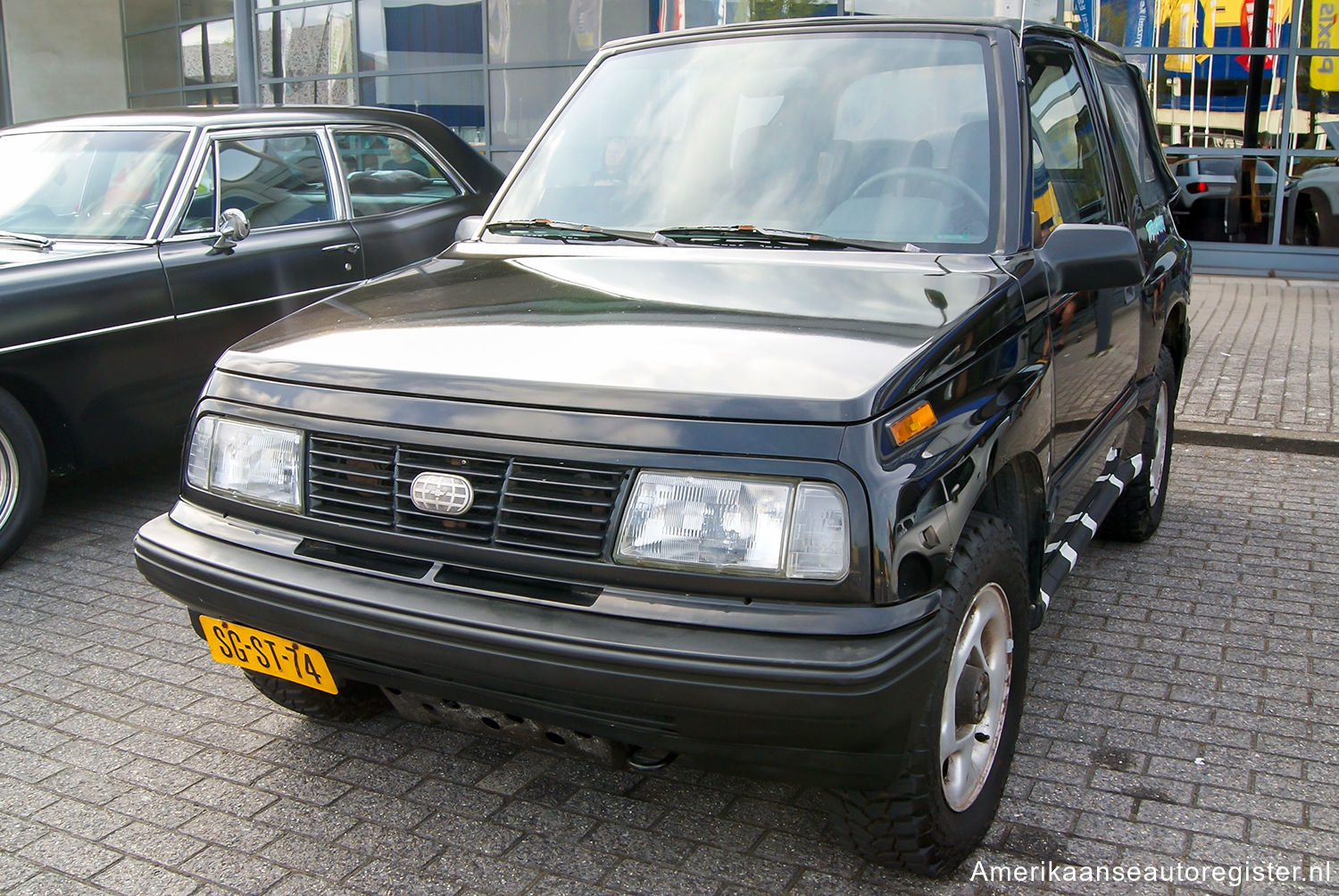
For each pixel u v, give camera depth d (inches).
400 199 247.4
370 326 104.3
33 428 177.9
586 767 118.5
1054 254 113.8
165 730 127.3
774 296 101.7
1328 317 371.9
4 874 100.9
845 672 77.0
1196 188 460.4
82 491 219.6
